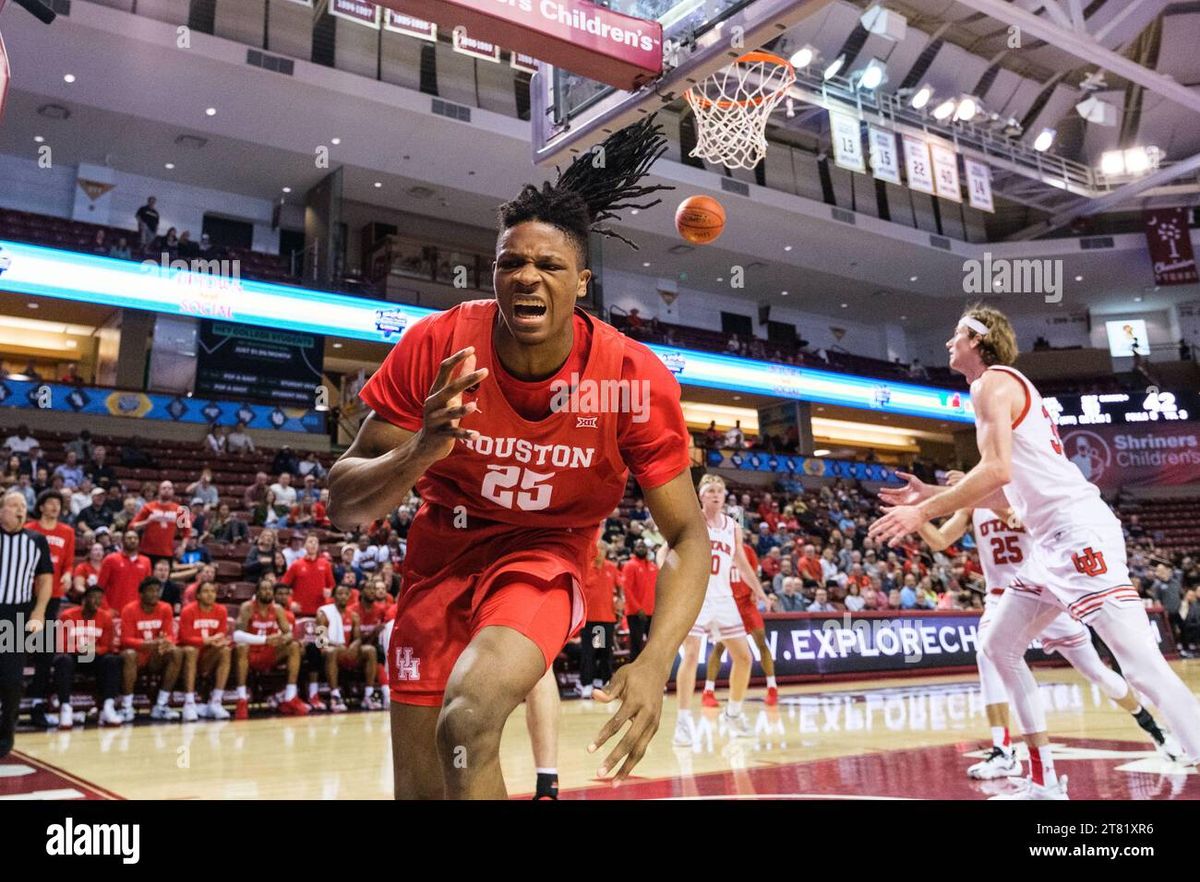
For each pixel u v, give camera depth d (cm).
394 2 453
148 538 826
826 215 2023
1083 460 2217
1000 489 288
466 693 138
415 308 1650
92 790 362
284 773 411
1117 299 2592
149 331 1560
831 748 463
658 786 347
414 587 174
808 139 2028
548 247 150
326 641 767
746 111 820
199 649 705
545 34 486
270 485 1235
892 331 2770
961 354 311
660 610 154
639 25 526
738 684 586
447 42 1622
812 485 2122
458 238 2072
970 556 1575
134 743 538
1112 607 254
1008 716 360
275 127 1588
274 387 1608
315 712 752
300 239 1917
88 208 1692
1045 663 1231
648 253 2153
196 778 396
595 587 864
